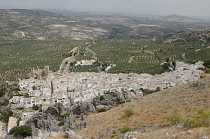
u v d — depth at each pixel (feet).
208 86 281.33
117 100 366.22
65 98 462.19
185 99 246.68
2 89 591.37
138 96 403.13
